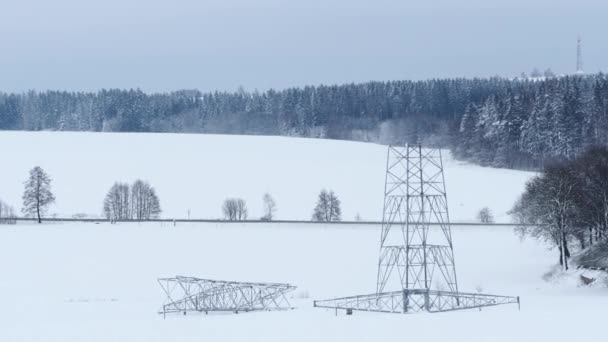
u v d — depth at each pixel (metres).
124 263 113.50
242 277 107.94
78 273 107.50
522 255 115.94
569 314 63.31
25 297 92.44
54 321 73.00
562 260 104.00
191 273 109.62
